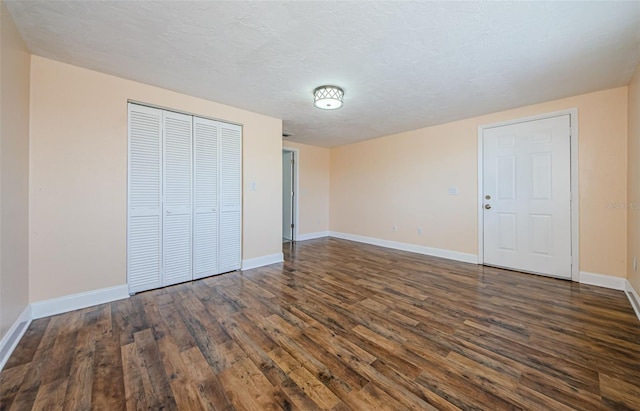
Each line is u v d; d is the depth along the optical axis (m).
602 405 1.21
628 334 1.82
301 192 5.64
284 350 1.65
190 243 2.96
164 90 2.71
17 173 1.79
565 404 1.22
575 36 1.78
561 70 2.28
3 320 1.57
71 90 2.21
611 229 2.69
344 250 4.62
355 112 3.45
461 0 1.46
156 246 2.71
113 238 2.42
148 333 1.85
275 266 3.59
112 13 1.58
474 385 1.34
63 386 1.33
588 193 2.82
